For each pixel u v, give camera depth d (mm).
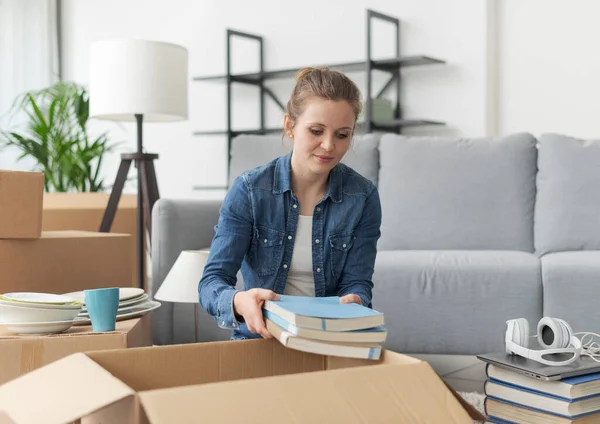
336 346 1089
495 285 2564
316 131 1379
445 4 4414
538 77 4348
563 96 4293
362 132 4449
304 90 1394
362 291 1548
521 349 1460
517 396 1413
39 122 5129
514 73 4406
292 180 1554
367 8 4426
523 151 3066
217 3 5234
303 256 1561
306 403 841
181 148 5441
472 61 4348
